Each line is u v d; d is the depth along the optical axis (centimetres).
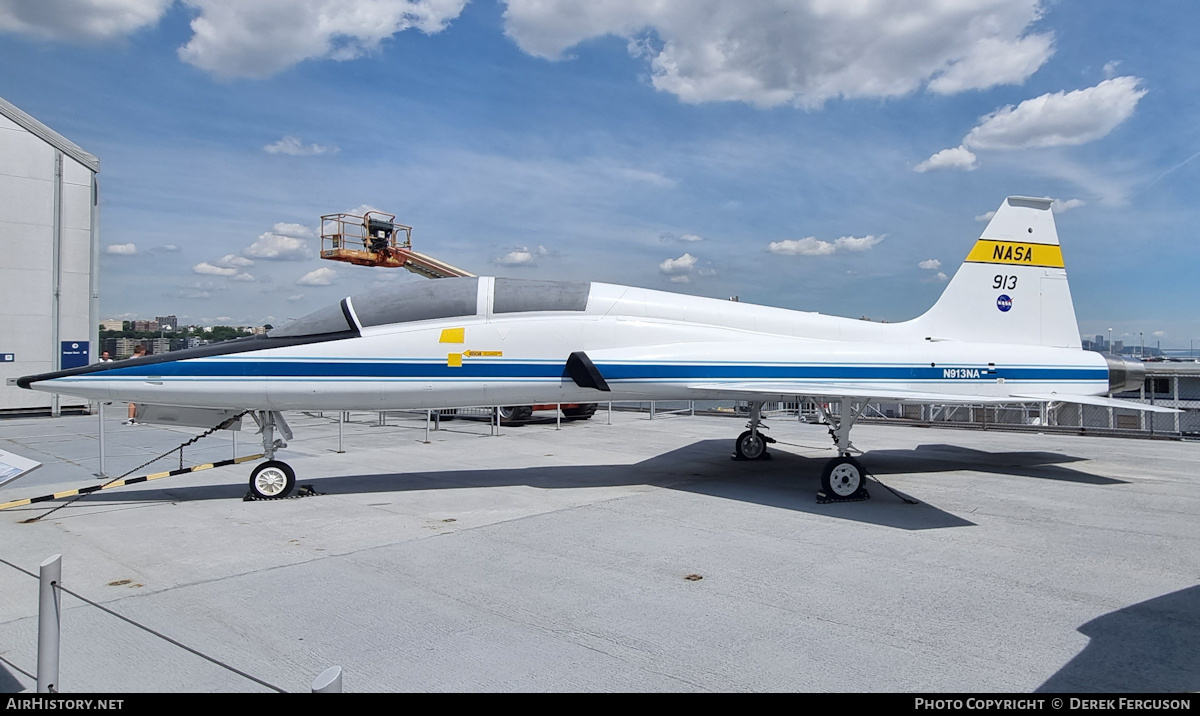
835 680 389
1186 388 1936
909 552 656
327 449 1439
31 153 2188
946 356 1074
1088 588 552
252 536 715
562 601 520
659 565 612
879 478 1070
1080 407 1884
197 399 876
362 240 2341
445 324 941
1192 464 1214
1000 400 1050
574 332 966
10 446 1480
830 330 1087
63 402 2327
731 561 625
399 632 459
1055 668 405
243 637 451
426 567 605
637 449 1423
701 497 920
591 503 881
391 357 916
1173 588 552
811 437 1652
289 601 519
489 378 944
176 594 534
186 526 760
